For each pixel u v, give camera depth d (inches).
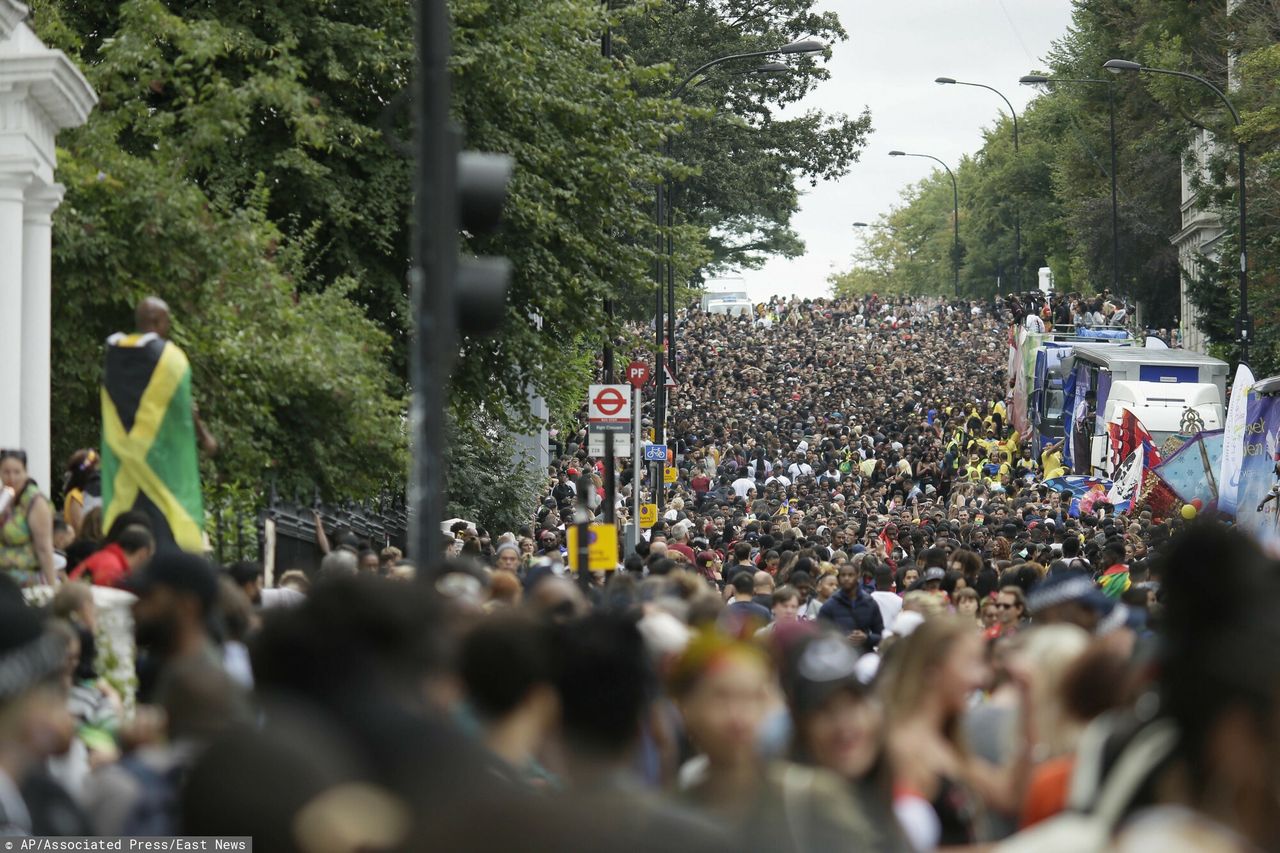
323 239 2603.3
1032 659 633.6
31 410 1689.2
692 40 5585.6
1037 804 581.0
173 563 630.5
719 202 5708.7
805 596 1701.5
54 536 1333.7
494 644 522.9
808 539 3147.1
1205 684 314.2
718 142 5590.6
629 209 2874.0
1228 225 5841.5
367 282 2605.8
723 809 512.4
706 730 528.1
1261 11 5610.2
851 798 514.9
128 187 1971.0
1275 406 2536.9
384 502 3034.0
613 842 297.1
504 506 3644.2
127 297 1948.8
